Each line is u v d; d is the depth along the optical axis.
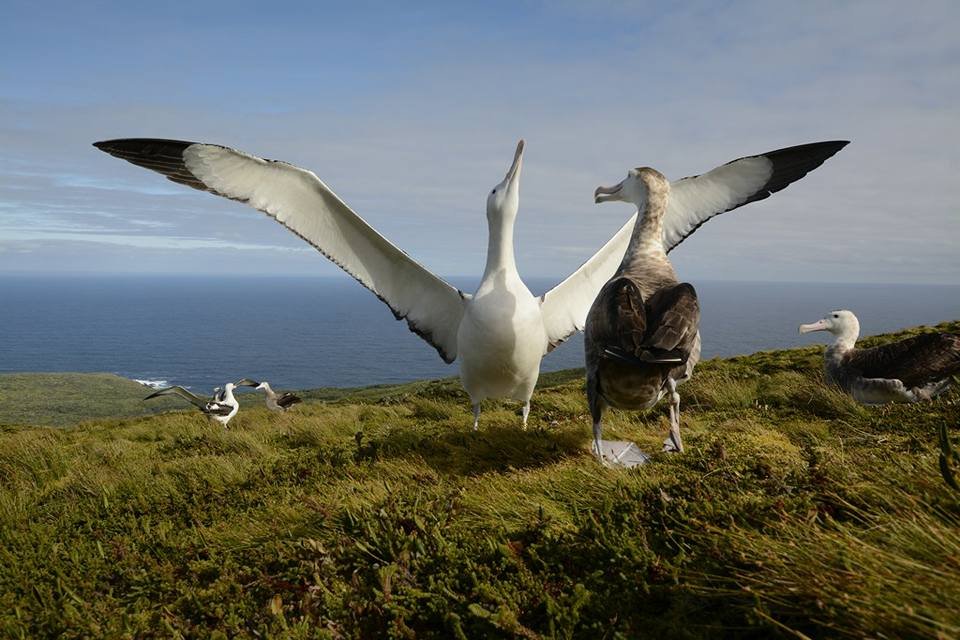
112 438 11.00
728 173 5.84
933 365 6.91
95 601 3.41
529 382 6.44
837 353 7.82
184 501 5.32
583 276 6.80
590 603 2.67
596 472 4.29
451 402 12.19
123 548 4.05
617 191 5.61
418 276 6.44
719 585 2.63
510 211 5.96
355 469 5.59
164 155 4.97
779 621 2.38
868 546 2.44
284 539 3.86
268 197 5.46
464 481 4.64
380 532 3.42
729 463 4.23
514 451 5.71
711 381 8.66
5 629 3.18
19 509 5.62
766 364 10.81
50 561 3.99
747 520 3.09
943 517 2.78
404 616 2.76
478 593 2.81
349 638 2.67
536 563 3.05
